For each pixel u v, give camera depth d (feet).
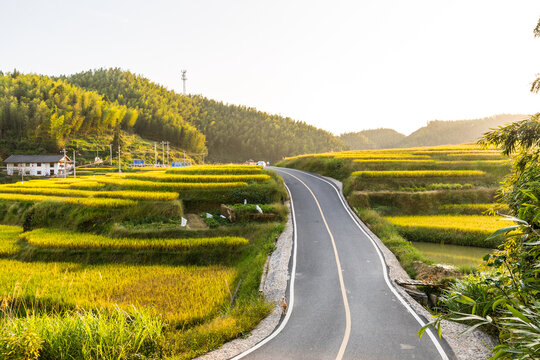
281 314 43.80
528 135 30.45
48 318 34.91
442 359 31.63
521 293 18.08
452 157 169.89
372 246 74.69
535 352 13.42
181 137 595.06
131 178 147.84
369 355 33.04
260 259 70.64
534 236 20.88
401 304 45.75
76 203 106.42
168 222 99.91
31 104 441.68
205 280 67.77
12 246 90.74
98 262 80.94
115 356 31.58
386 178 131.44
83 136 472.85
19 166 334.85
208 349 35.06
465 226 92.07
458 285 43.09
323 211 108.78
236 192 116.16
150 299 58.65
